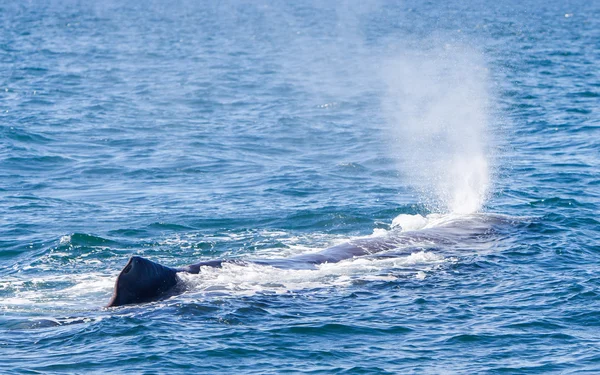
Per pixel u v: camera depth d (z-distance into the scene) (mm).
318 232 83250
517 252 73625
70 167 114438
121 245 78500
